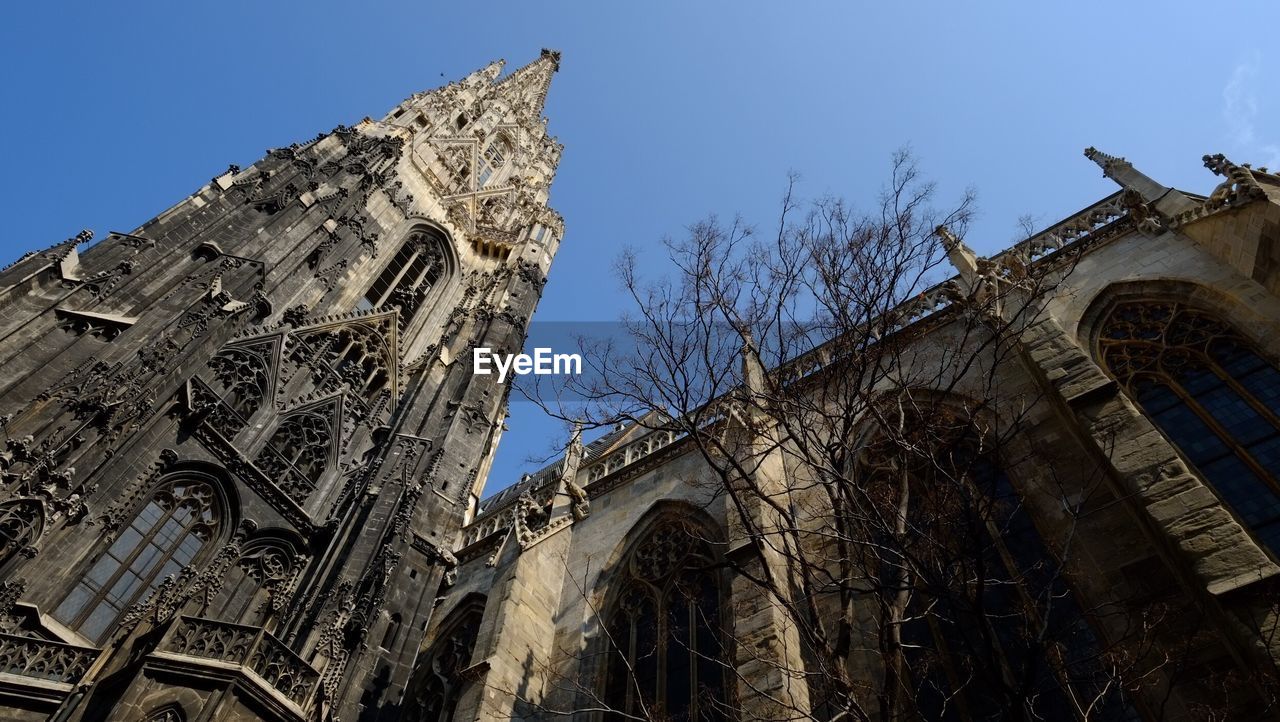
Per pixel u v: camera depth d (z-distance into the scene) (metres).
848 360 17.78
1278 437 17.75
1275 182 21.61
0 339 25.48
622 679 22.30
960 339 24.25
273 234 37.59
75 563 23.91
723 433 23.56
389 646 27.44
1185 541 14.55
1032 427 20.17
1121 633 15.40
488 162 68.56
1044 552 17.91
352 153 46.94
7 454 22.59
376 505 30.94
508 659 22.31
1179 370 20.66
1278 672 12.26
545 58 97.31
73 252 29.72
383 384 41.25
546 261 59.53
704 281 18.81
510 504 34.78
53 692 20.61
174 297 30.62
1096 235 25.48
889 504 15.33
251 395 33.62
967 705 16.31
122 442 25.84
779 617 17.55
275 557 29.98
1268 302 20.17
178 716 19.28
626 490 28.95
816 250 18.67
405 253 50.19
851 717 12.21
